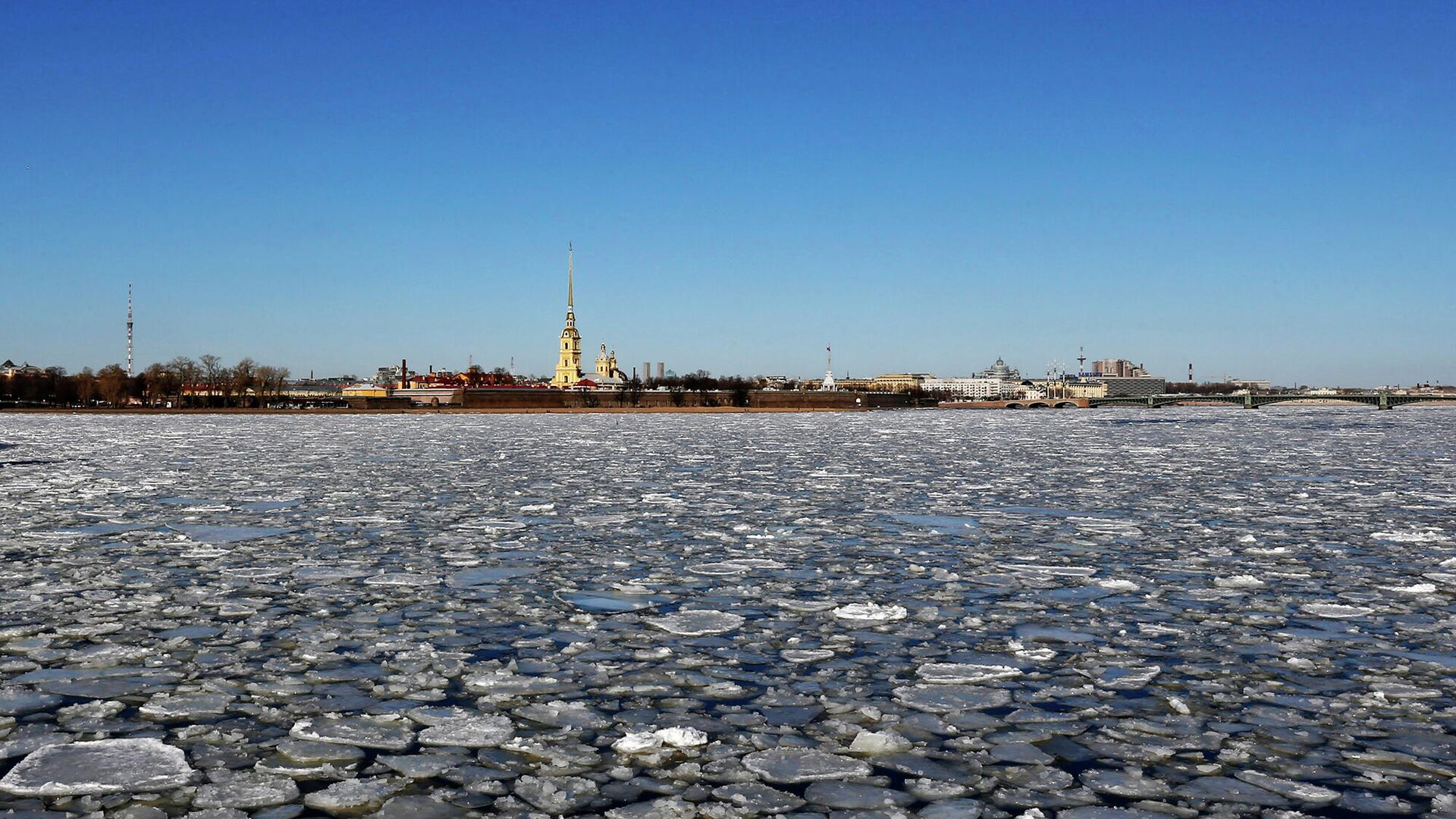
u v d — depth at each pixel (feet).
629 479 95.40
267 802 22.44
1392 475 98.99
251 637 35.47
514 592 42.63
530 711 27.86
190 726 26.76
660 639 35.29
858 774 23.91
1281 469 107.14
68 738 25.96
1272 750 25.30
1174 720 27.25
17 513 67.87
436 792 22.93
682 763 24.47
